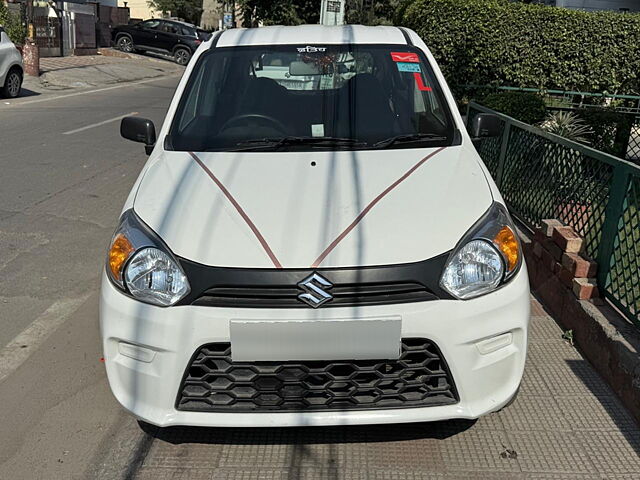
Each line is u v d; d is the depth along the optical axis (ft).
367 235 8.30
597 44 36.06
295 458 9.13
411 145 11.07
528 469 8.87
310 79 12.46
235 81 12.49
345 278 7.95
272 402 8.27
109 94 53.06
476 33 36.52
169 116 12.06
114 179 25.13
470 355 8.21
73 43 78.43
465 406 8.34
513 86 36.91
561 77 36.58
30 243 18.16
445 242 8.34
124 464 9.08
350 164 10.12
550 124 27.04
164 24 87.10
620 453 9.16
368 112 11.83
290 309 7.93
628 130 27.94
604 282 11.92
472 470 8.86
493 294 8.36
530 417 9.98
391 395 8.26
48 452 9.36
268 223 8.56
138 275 8.40
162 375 8.22
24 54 59.77
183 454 9.27
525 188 16.84
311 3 57.67
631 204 11.14
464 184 9.57
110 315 8.51
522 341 8.68
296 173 9.82
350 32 13.69
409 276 8.02
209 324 8.00
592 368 11.32
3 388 11.02
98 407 10.44
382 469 8.90
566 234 13.08
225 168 10.10
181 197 9.28
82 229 19.39
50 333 13.05
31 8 67.46
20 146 30.81
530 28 36.14
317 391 8.21
